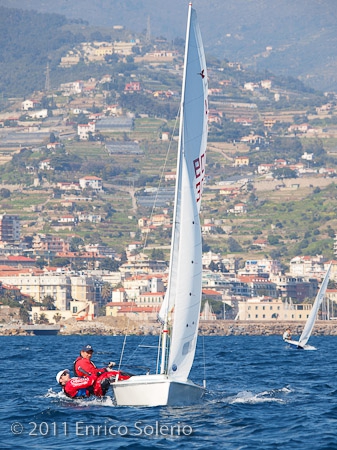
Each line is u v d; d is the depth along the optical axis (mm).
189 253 120500
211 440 104562
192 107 122875
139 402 122250
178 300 119875
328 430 110250
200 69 123562
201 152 123625
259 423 114562
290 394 145875
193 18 123125
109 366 134750
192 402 125750
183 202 120750
